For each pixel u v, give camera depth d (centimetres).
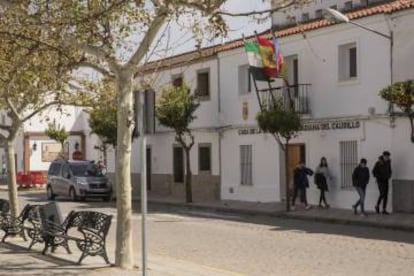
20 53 1446
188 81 3316
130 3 1233
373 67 2323
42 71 1446
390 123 2256
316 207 2517
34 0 1208
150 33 1092
